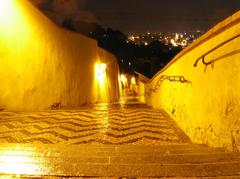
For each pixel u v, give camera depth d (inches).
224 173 127.6
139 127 275.1
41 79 421.4
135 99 1501.0
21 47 362.9
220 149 165.9
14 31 344.5
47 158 149.9
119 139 228.4
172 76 350.6
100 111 382.0
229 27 157.9
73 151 167.0
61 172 131.6
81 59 666.2
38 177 127.2
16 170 133.6
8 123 278.7
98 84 881.5
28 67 381.4
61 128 262.8
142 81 1344.7
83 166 138.0
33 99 395.9
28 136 230.5
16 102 354.6
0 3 312.7
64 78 531.5
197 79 222.8
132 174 129.6
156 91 606.9
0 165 139.3
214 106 182.4
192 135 233.1
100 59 922.1
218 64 175.0
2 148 174.1
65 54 541.6
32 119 303.3
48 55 450.3
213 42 185.0
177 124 295.6
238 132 147.8
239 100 146.3
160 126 283.7
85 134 242.4
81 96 661.3
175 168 134.4
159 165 138.6
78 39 640.4
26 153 160.2
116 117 331.9
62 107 514.3
